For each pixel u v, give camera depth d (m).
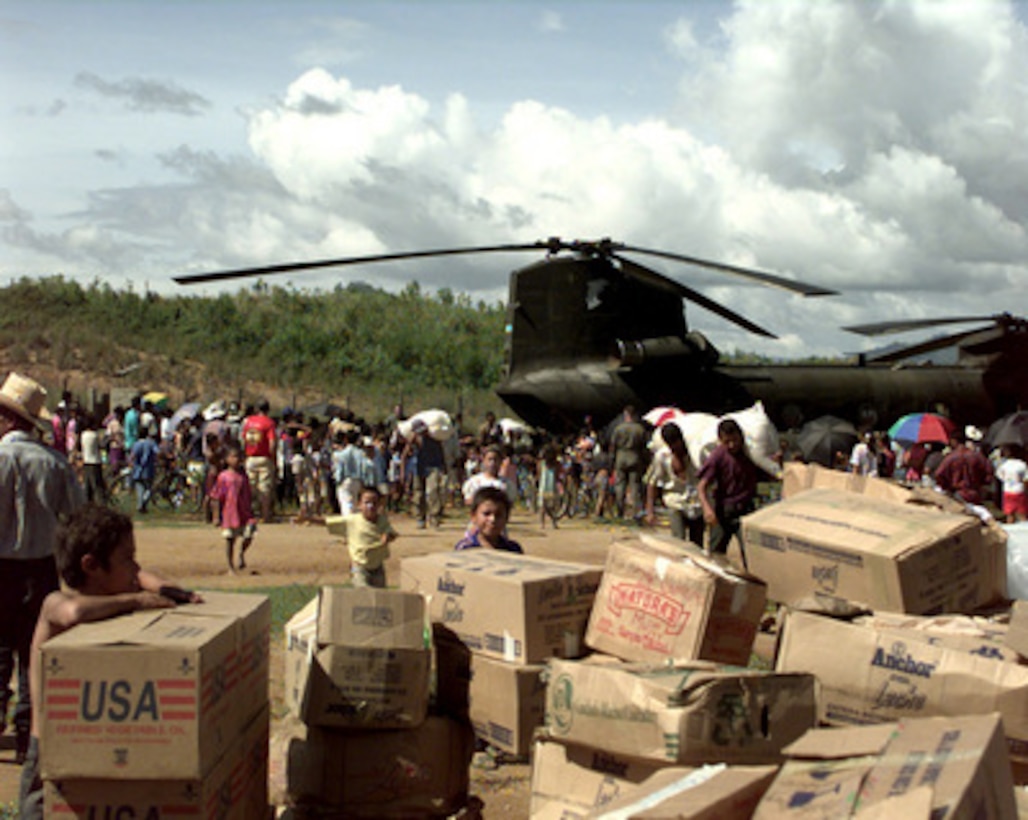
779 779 2.79
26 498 5.88
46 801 3.50
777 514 5.82
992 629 4.53
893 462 19.22
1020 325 21.19
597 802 3.60
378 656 4.38
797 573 5.54
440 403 43.06
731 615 4.45
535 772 3.83
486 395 46.19
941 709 4.03
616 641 4.59
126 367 42.84
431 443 16.50
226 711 3.76
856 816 2.51
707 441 12.21
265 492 17.03
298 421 20.70
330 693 4.35
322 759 4.45
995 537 5.75
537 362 19.22
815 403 20.44
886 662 4.14
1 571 5.86
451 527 16.95
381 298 57.12
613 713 3.53
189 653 3.46
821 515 5.71
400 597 4.48
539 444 19.92
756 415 11.88
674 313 19.42
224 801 3.74
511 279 19.14
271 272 13.45
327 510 19.25
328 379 45.84
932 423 18.97
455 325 53.88
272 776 4.73
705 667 3.73
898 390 20.95
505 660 4.58
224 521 12.12
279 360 46.75
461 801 4.77
